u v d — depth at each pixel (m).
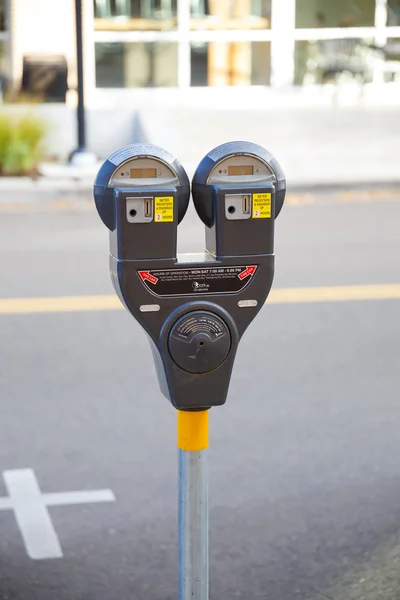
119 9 20.52
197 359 3.22
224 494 5.24
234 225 3.21
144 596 4.32
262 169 3.25
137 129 16.83
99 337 7.86
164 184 3.16
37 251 10.88
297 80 21.34
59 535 4.80
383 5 21.31
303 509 5.08
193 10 20.91
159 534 4.84
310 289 9.30
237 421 6.21
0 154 15.45
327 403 6.52
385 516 5.01
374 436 6.01
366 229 12.24
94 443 5.87
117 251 3.18
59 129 16.44
